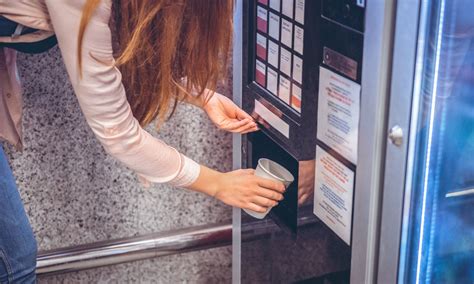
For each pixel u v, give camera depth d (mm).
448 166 1096
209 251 2053
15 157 1845
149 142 1331
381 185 1110
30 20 1259
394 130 1053
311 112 1290
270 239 1565
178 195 1981
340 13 1145
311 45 1253
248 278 1716
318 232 1347
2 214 1468
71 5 1149
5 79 1535
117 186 1932
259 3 1441
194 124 1923
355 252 1185
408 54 1005
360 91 1118
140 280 2033
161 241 1958
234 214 1709
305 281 1440
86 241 1968
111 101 1234
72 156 1876
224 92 1890
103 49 1188
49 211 1915
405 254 1117
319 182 1309
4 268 1497
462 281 1183
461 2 1002
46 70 1786
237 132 1576
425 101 1034
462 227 1145
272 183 1406
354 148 1168
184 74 1452
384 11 1017
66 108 1827
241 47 1538
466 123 1076
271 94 1447
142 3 1239
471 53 1031
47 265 1896
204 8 1321
